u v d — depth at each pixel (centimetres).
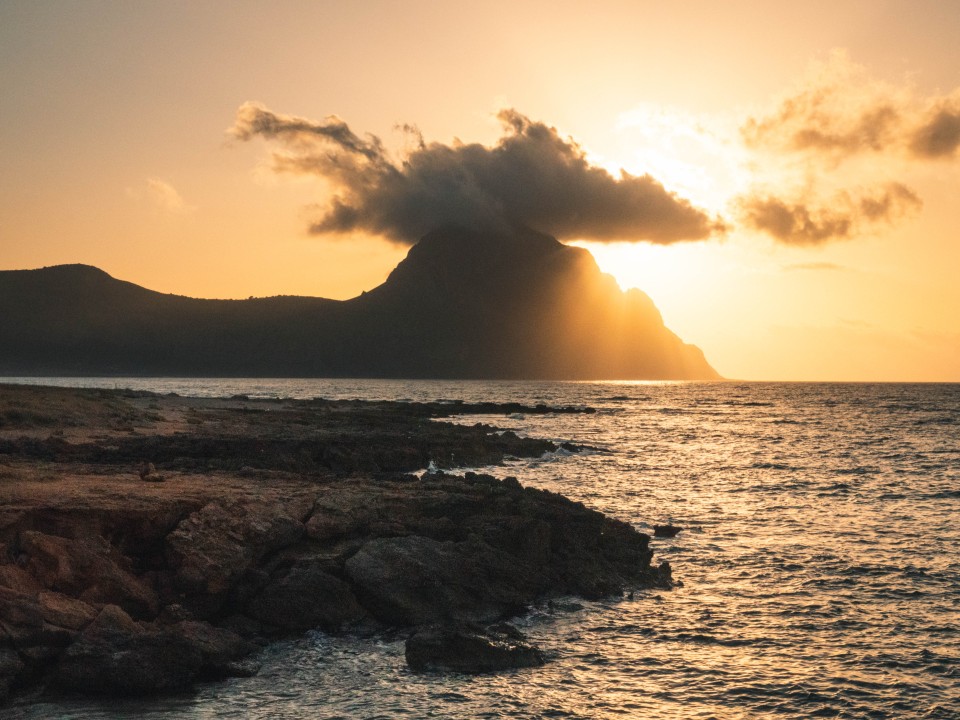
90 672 1517
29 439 3578
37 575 1745
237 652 1709
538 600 2147
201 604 1878
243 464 3250
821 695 1596
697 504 3738
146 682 1534
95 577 1786
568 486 4266
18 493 2111
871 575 2469
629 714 1499
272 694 1557
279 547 2112
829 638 1912
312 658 1728
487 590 2056
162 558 2005
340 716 1468
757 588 2325
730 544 2883
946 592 2294
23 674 1537
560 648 1828
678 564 2597
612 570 2345
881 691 1619
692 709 1528
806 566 2570
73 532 1952
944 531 3128
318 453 4166
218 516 2088
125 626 1641
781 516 3441
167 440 4072
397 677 1641
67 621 1619
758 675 1692
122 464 3005
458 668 1675
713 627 1983
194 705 1501
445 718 1465
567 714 1493
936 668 1733
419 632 1756
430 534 2269
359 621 1917
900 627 1995
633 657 1783
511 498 2647
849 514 3500
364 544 2111
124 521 2012
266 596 1903
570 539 2436
